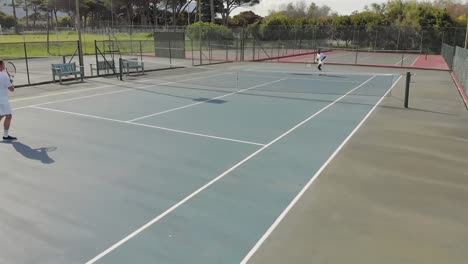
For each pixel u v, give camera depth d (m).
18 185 7.09
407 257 4.90
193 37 46.19
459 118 12.87
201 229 5.54
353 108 14.46
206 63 31.84
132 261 4.77
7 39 58.84
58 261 4.76
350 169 7.99
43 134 10.45
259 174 7.67
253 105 14.84
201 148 9.35
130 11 97.31
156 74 24.45
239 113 13.38
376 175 7.67
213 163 8.29
